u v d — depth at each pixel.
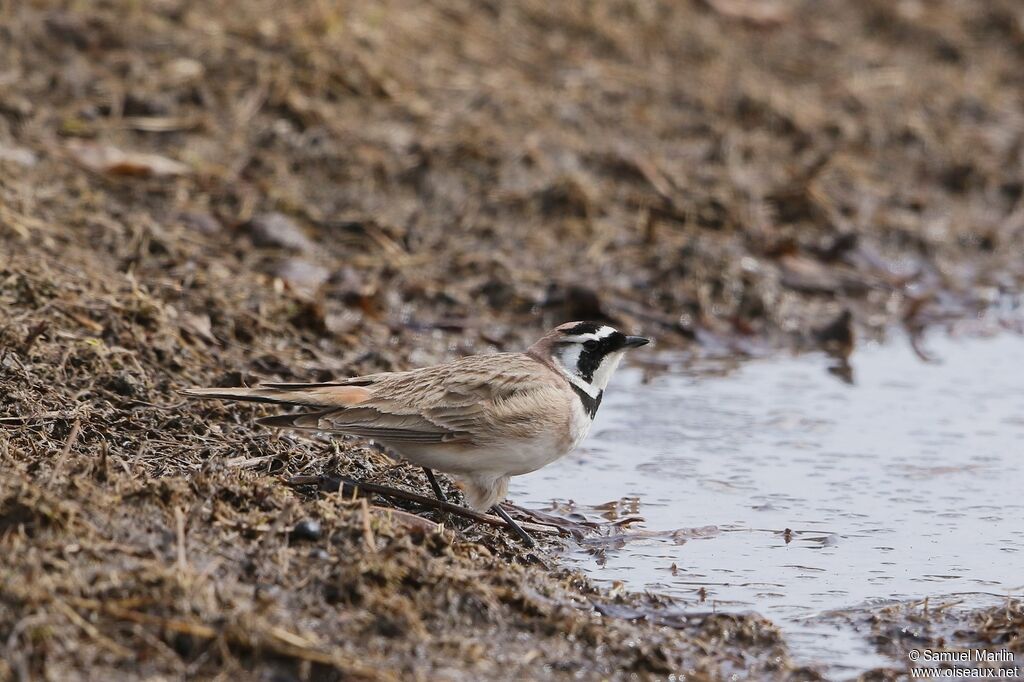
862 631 9.39
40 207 15.10
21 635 7.70
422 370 10.52
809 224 19.36
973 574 10.34
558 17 23.05
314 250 16.30
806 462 12.77
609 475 12.31
